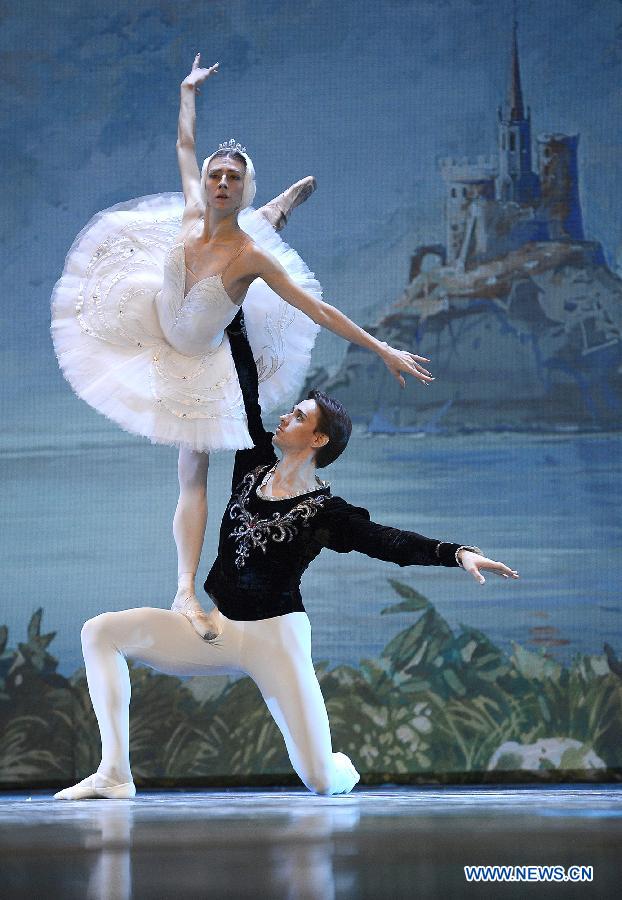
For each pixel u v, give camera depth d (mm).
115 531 16312
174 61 17203
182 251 9445
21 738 15852
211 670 9922
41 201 17109
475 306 16594
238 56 17094
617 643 15688
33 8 17391
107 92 17234
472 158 16797
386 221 16781
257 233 10250
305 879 3904
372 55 16984
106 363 10023
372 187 16844
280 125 16969
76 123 17219
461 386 16438
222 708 15523
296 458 9883
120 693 9633
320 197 16859
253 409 10023
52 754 15789
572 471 16156
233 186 9305
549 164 16766
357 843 4957
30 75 17281
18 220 17078
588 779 15383
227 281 9383
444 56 16938
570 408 16328
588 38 16891
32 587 16234
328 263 16781
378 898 3484
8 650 16094
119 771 9516
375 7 17016
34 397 16672
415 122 16891
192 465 10266
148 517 16312
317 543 9672
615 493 16062
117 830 5789
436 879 3904
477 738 15484
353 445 16359
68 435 16531
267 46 17078
